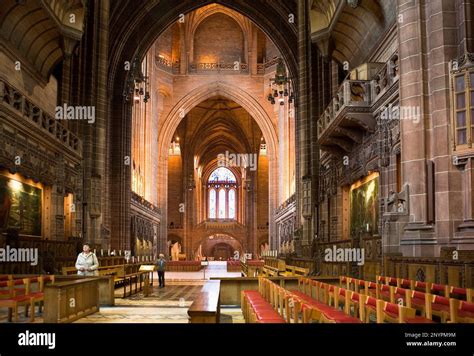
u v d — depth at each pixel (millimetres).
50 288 10500
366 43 22719
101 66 29828
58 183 23875
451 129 13367
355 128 22000
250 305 9695
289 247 42656
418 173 14211
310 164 31125
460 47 13781
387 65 18531
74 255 23875
